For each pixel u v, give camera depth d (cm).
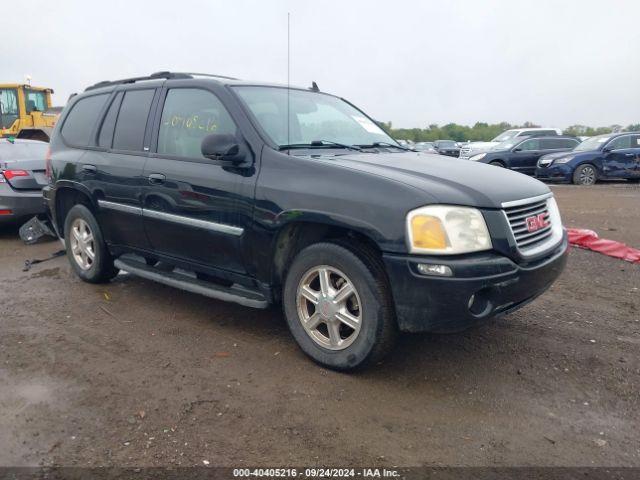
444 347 398
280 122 414
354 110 518
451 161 412
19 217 761
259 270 386
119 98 511
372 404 323
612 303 493
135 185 461
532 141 1891
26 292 532
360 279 333
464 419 308
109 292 529
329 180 346
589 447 284
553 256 357
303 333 372
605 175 1631
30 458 274
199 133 427
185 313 470
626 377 357
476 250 316
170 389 340
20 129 1488
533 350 395
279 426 300
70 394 336
